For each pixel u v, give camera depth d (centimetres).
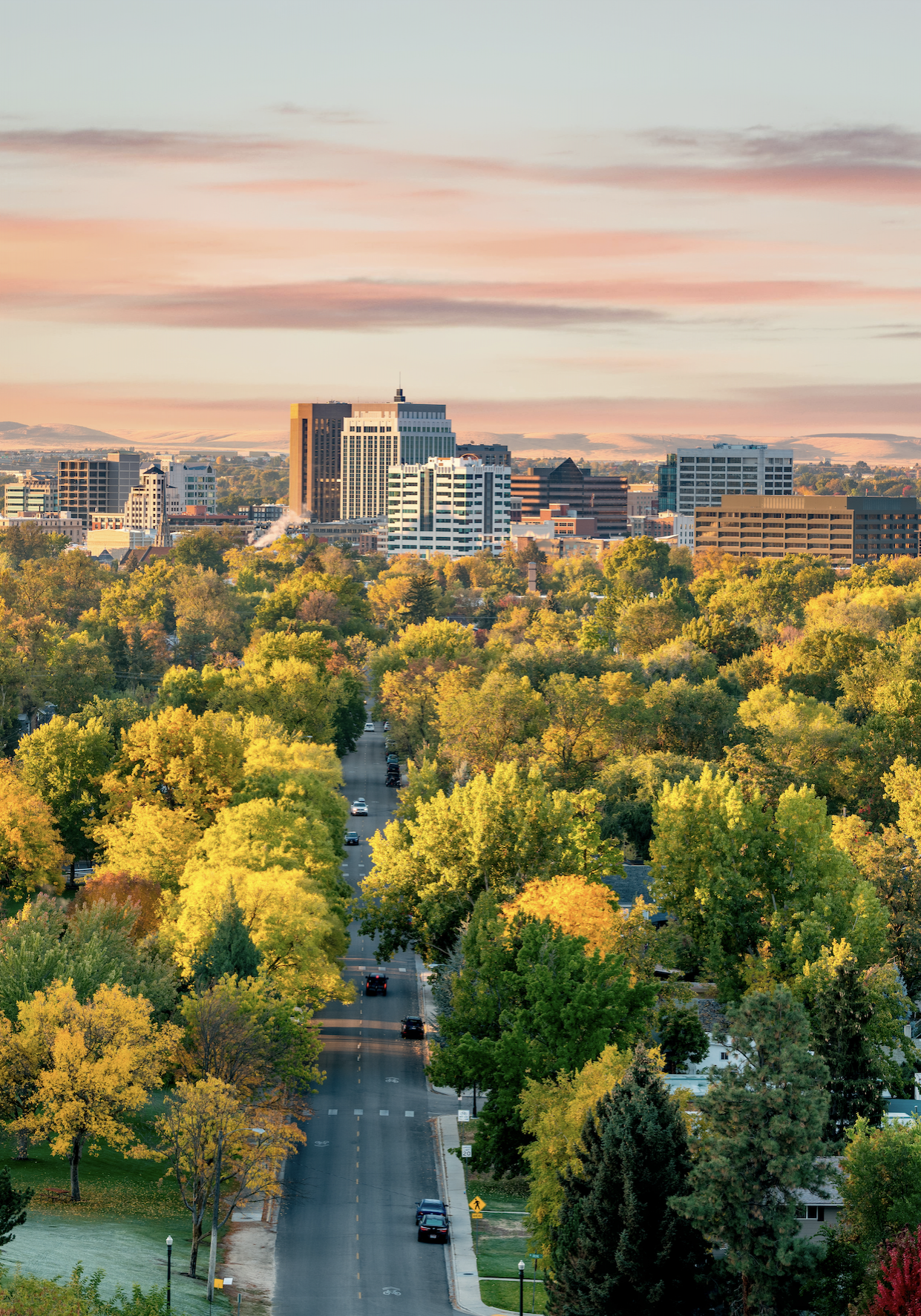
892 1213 7819
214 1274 8700
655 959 11750
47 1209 9369
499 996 10925
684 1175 7931
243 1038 10219
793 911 12450
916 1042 12544
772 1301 7725
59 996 9819
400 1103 12219
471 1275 9262
